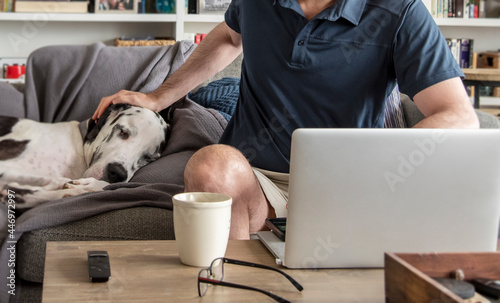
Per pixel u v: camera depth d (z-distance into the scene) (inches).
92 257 34.3
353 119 57.8
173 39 137.3
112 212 57.7
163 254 37.5
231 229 46.3
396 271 27.1
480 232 35.2
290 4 57.4
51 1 130.6
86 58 80.8
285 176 58.0
